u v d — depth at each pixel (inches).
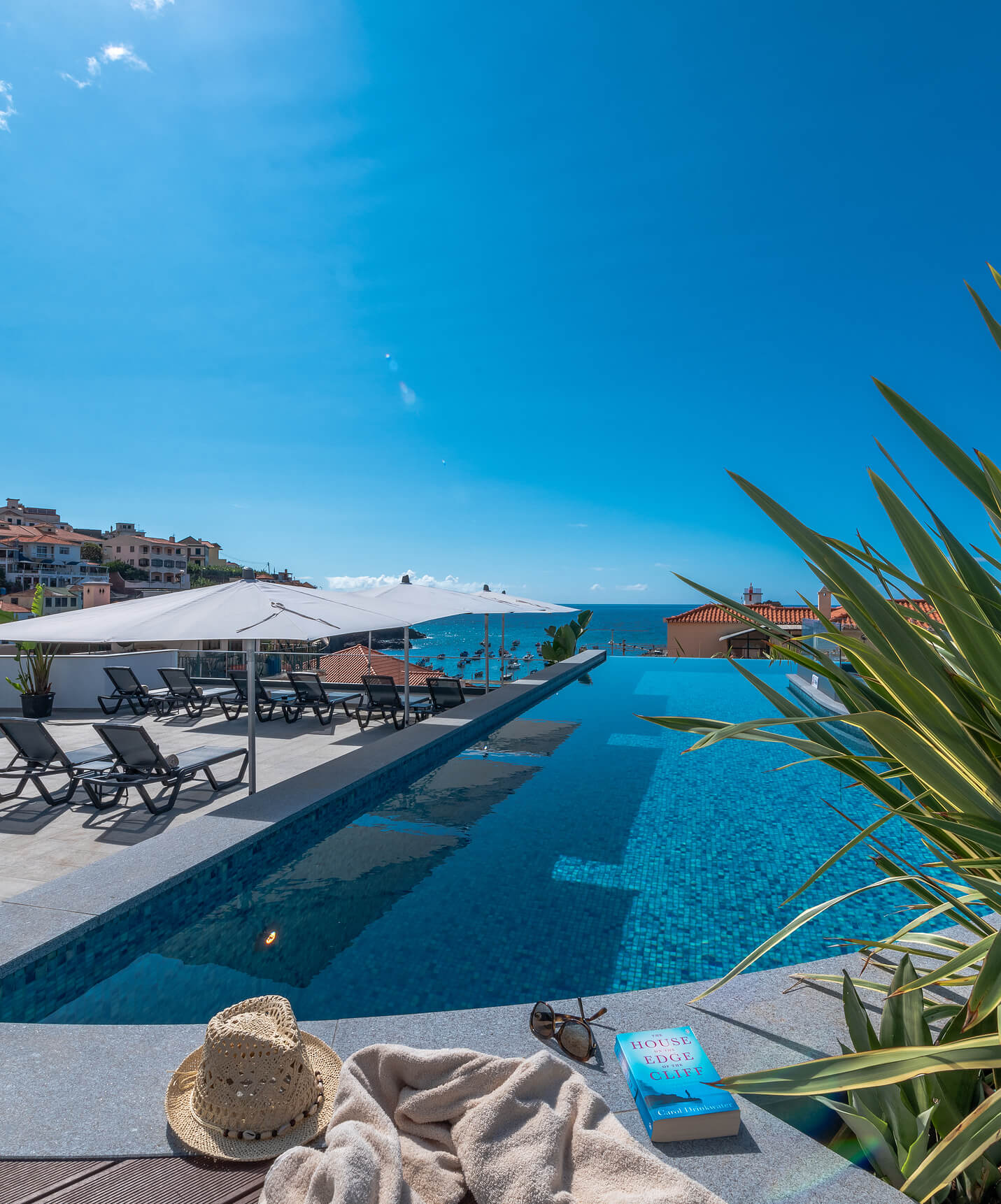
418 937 150.6
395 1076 70.7
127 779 221.1
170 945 146.9
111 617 207.3
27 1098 75.3
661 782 284.5
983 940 59.4
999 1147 62.9
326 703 390.9
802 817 238.8
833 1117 77.4
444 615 366.6
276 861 193.0
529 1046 85.2
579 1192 58.1
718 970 137.7
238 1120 66.2
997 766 60.4
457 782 282.8
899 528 68.8
